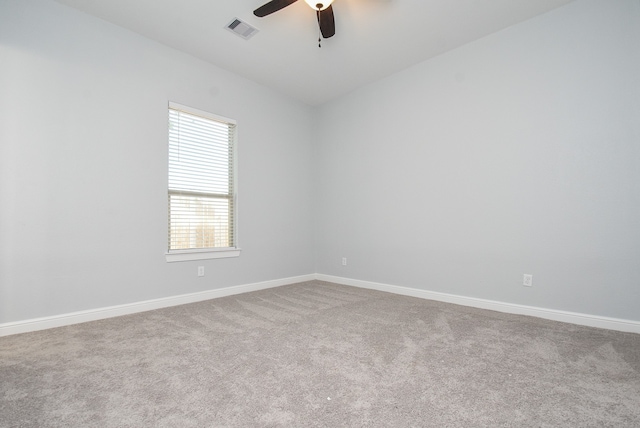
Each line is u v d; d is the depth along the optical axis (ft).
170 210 10.45
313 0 7.39
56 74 8.19
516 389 4.98
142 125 9.71
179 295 10.43
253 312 9.45
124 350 6.54
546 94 8.79
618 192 7.75
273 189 13.60
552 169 8.67
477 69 10.09
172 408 4.45
